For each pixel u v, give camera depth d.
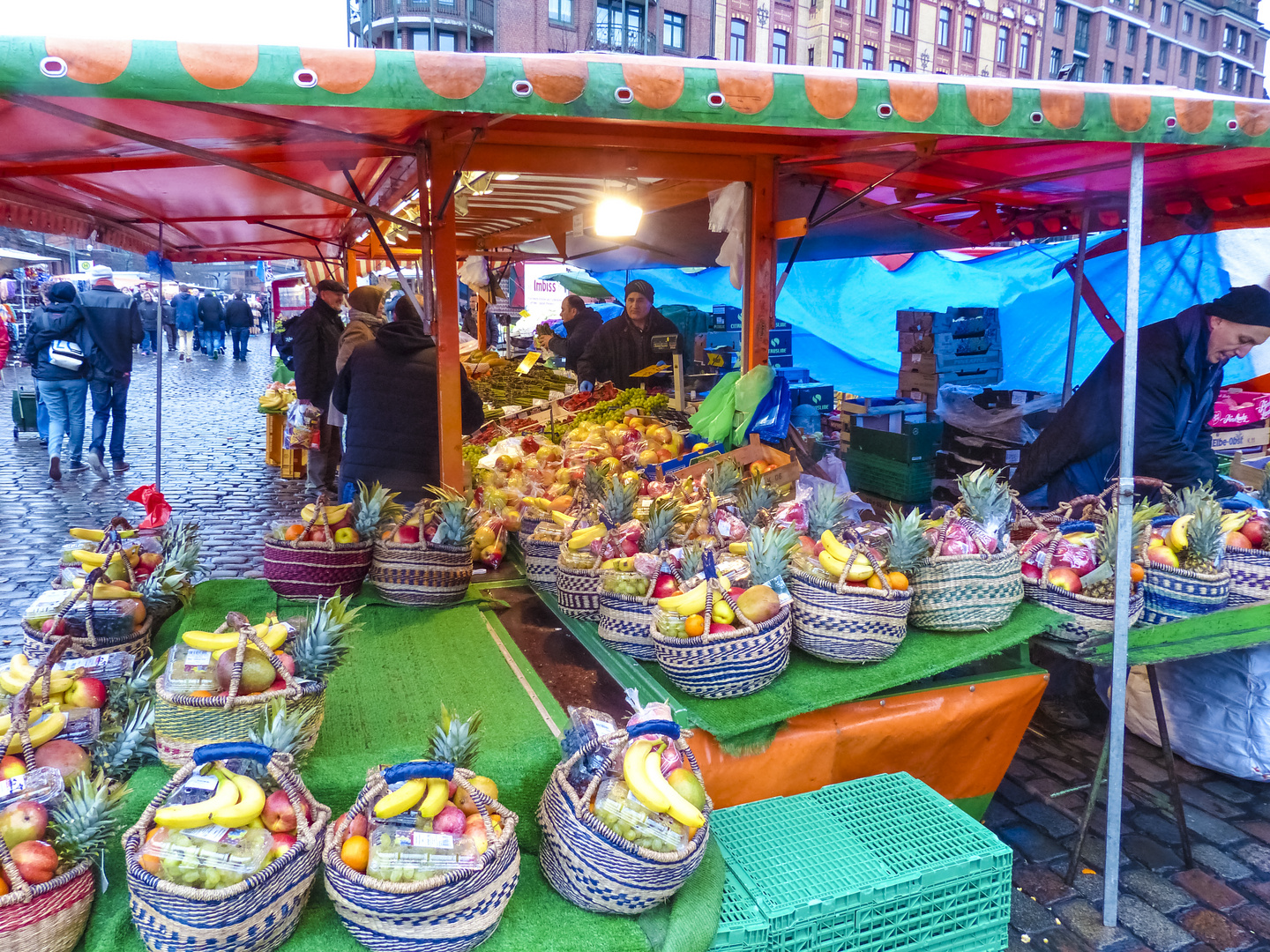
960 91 2.63
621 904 2.11
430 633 3.40
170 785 1.98
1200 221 5.71
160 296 5.26
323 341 8.52
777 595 2.84
